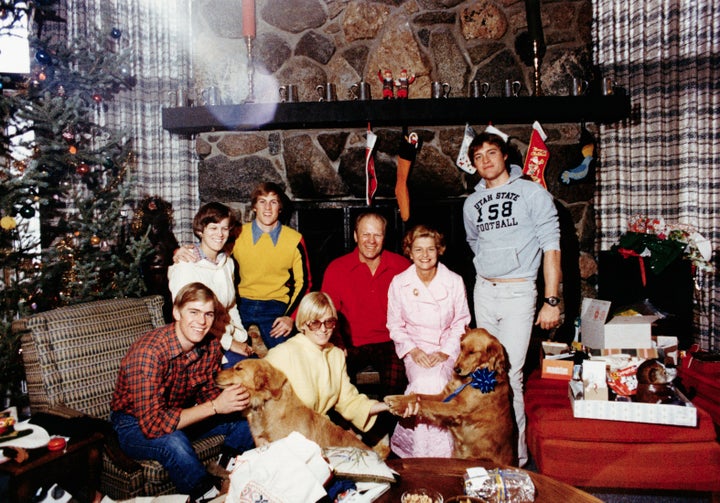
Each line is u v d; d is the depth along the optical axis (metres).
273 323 2.93
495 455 2.19
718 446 2.11
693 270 3.16
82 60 3.13
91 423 1.94
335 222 3.57
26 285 2.83
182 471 1.96
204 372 2.26
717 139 3.44
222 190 3.48
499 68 3.54
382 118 3.25
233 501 1.39
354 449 1.66
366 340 2.88
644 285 2.98
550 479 1.59
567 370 2.63
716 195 3.46
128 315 2.54
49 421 1.96
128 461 1.88
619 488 2.29
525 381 3.06
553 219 2.54
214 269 2.62
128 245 3.27
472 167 3.40
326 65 3.57
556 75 3.52
